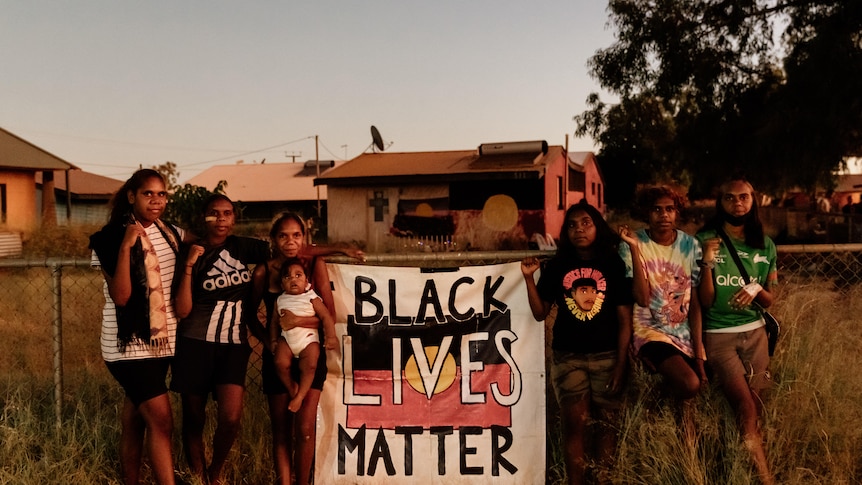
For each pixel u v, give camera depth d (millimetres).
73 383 4926
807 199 28562
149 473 4160
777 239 17453
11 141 21797
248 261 3932
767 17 18312
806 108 16000
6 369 5441
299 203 35688
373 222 21781
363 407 4297
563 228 4004
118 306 3641
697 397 4113
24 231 16297
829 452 3822
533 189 20594
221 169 40062
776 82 18688
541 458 4172
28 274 8078
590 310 3873
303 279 3832
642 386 4180
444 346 4309
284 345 3834
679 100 20250
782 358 4465
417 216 21391
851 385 4285
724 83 19047
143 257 3639
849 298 5086
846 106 15391
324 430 4281
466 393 4277
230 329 3807
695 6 19031
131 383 3635
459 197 21188
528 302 4293
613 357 3889
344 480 4246
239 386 3793
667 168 22500
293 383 3840
